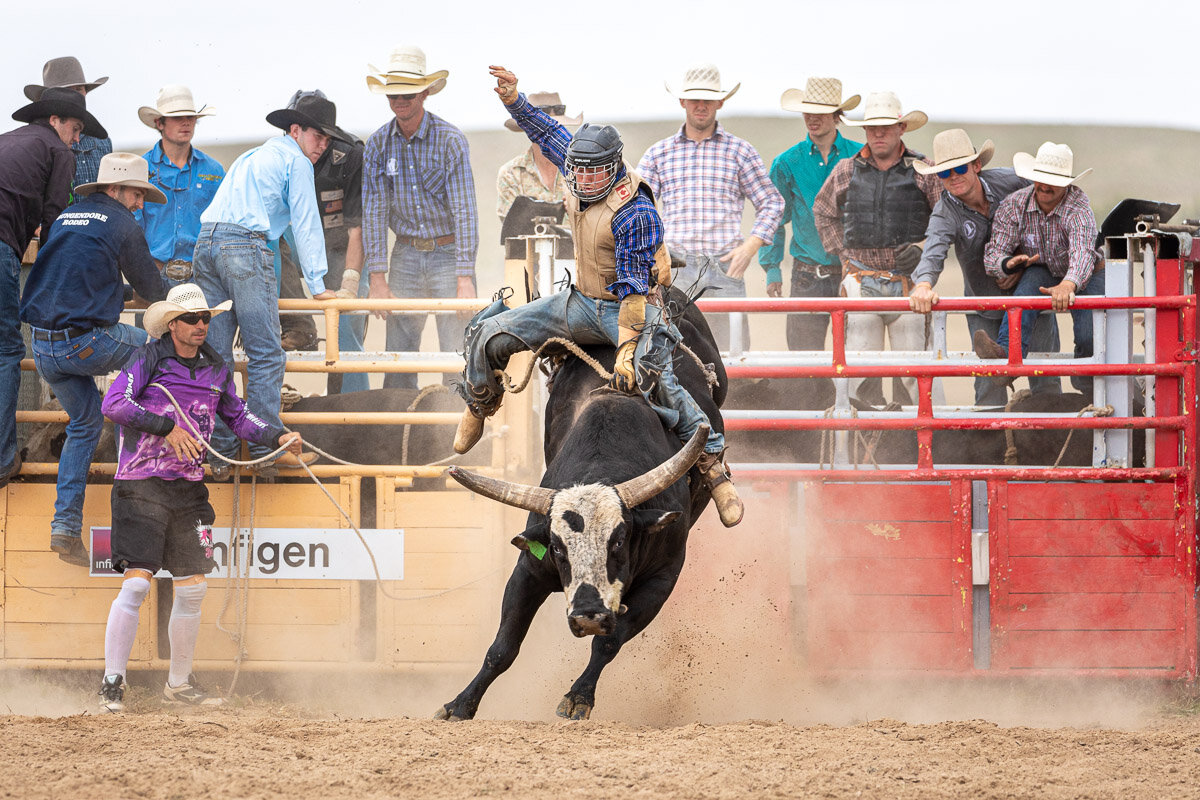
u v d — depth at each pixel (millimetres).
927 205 22469
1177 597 17688
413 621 17812
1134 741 12883
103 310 17516
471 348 14797
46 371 17469
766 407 20375
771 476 17750
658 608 13891
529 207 21062
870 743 12477
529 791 10383
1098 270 20906
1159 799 10555
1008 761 11867
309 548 17938
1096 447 18469
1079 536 17750
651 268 13992
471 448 16750
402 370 18047
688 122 23156
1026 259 20906
